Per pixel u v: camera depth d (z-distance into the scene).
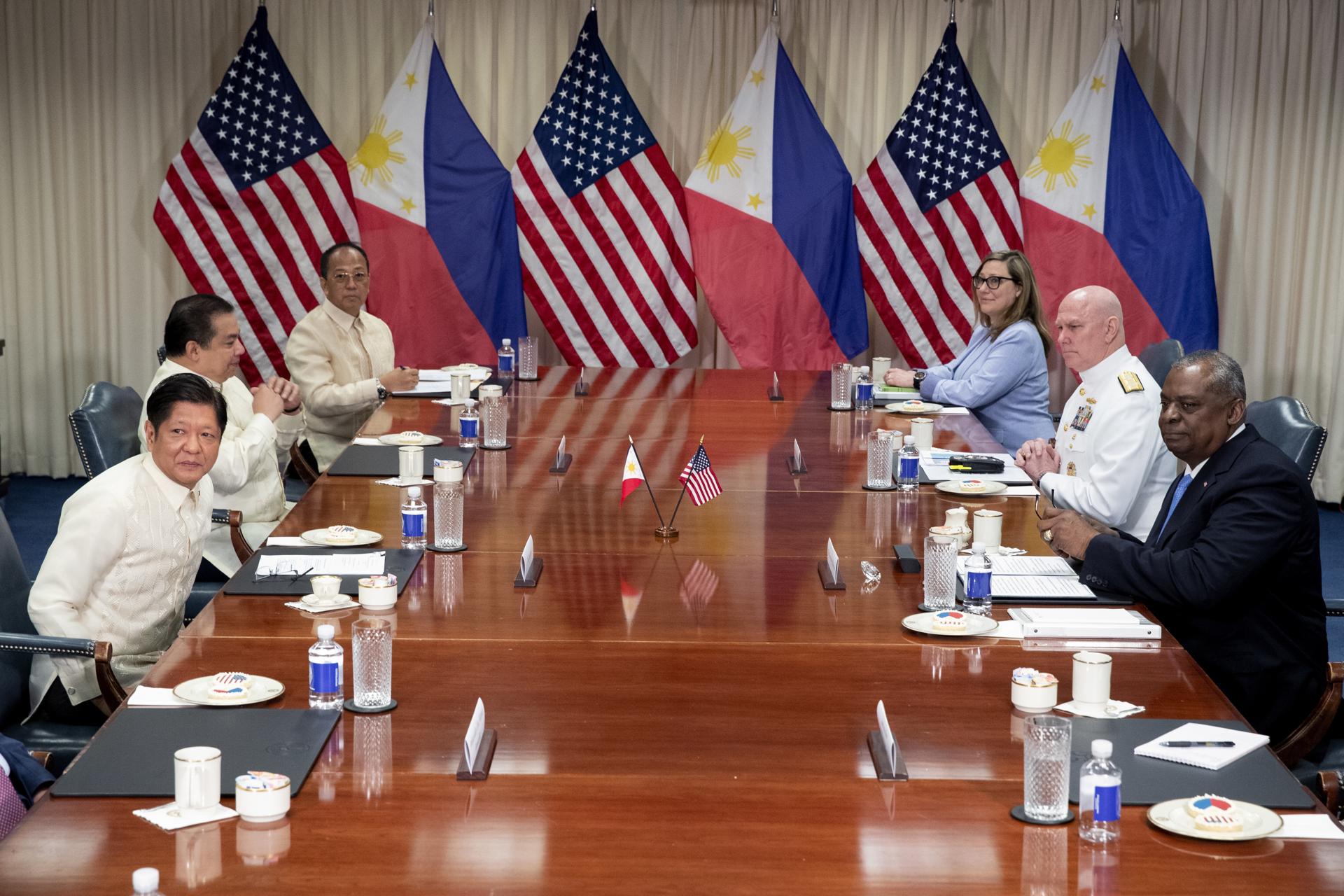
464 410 5.28
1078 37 8.66
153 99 8.66
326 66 8.74
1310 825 2.18
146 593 3.61
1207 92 8.59
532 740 2.50
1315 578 3.43
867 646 3.07
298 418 6.73
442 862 2.04
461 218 8.45
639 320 8.62
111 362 8.91
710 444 5.45
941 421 6.07
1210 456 3.57
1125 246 8.34
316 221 8.43
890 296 8.58
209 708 2.62
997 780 2.36
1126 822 2.20
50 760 3.27
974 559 3.31
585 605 3.35
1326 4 8.39
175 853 2.05
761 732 2.56
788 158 8.48
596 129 8.48
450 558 3.76
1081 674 2.66
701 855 2.07
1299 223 8.61
